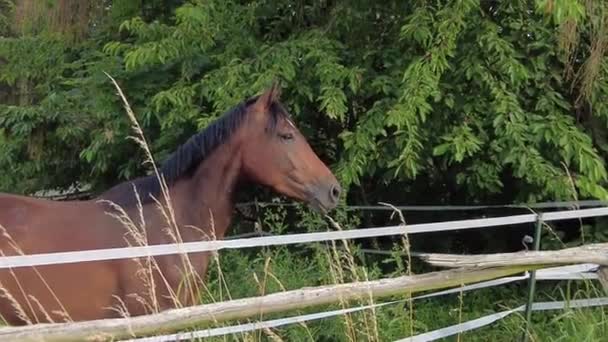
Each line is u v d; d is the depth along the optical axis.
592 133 4.76
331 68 4.64
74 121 5.90
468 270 2.50
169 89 5.29
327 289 2.30
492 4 4.76
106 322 1.93
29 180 6.86
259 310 2.19
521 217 3.62
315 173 3.69
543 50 4.57
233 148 3.66
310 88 4.93
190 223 3.59
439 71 4.26
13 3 8.06
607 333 3.91
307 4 5.56
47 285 3.23
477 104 4.59
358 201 5.84
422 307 5.05
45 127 6.07
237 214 6.12
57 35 6.65
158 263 3.38
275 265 4.74
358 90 4.82
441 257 2.56
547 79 4.68
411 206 5.70
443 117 4.63
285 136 3.68
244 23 5.38
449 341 4.67
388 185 5.71
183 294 3.38
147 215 3.51
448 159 4.92
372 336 3.43
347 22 5.04
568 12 3.71
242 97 4.75
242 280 4.72
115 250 2.42
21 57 6.77
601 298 4.08
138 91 5.59
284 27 5.56
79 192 7.04
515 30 4.61
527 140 4.38
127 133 5.64
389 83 4.68
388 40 5.13
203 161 3.66
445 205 5.73
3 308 3.27
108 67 5.57
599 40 4.29
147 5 6.36
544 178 4.29
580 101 4.63
